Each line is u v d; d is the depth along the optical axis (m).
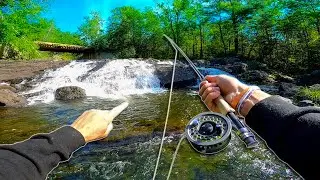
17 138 9.63
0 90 15.73
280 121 1.01
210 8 44.06
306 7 34.72
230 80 1.36
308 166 0.90
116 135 8.72
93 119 1.06
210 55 47.97
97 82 21.39
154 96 17.94
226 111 1.28
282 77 26.42
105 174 6.73
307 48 33.47
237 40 43.16
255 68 29.67
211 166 6.91
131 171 6.85
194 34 49.06
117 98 17.34
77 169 6.91
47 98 17.28
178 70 22.86
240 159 7.20
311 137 0.90
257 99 1.19
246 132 1.19
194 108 13.36
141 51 49.69
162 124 10.02
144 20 48.97
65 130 0.96
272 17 37.41
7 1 27.83
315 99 15.58
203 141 1.23
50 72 22.56
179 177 6.50
